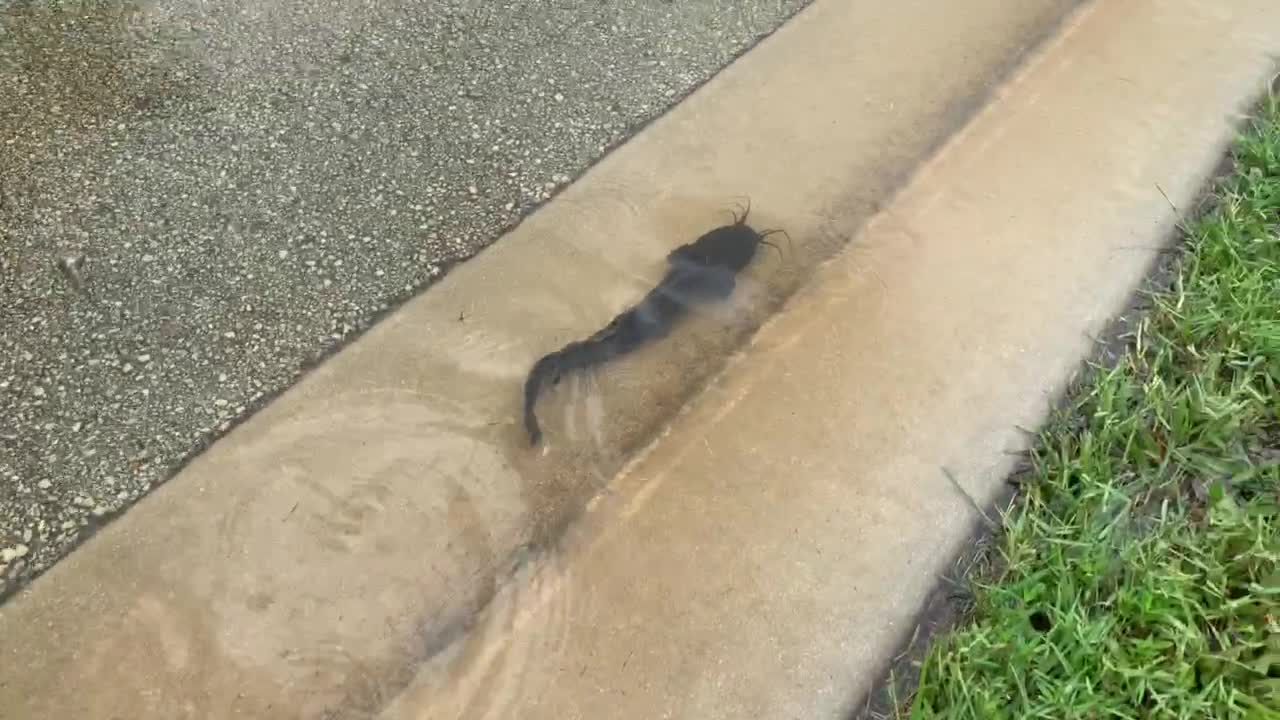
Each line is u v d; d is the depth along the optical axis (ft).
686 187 9.87
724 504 7.60
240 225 9.24
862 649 6.84
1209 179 9.93
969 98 10.85
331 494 7.59
